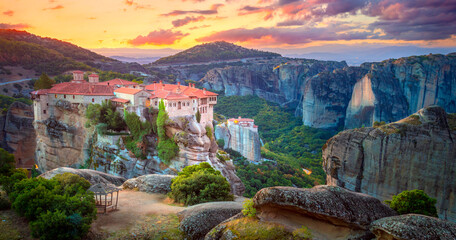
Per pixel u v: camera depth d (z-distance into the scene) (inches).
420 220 754.8
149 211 1325.0
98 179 1883.6
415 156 1958.7
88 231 1057.5
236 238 865.5
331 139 2285.9
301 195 866.8
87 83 3223.4
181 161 2738.7
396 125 2071.9
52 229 970.1
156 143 2925.7
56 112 3070.9
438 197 1897.1
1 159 1582.2
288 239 834.2
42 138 3154.5
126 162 2802.7
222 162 3206.2
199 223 1093.8
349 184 2155.5
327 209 839.7
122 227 1141.1
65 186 1364.4
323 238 843.4
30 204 1066.1
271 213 924.6
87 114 2878.9
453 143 1870.1
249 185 3469.5
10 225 1051.9
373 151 2059.5
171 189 1660.9
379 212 881.5
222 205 1221.1
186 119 2810.0
